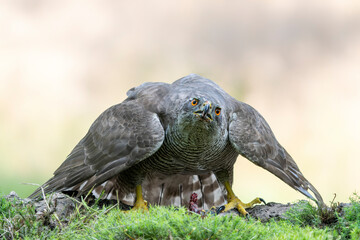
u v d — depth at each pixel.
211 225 5.96
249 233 6.04
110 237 5.95
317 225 6.93
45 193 7.77
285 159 8.35
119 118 8.15
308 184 8.20
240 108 8.35
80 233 6.34
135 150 7.86
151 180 8.78
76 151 8.45
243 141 8.04
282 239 6.03
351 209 6.81
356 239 6.20
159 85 8.52
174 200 8.88
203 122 7.61
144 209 8.00
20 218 6.65
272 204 7.90
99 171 8.00
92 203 8.05
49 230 6.50
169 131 7.97
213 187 8.92
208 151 7.98
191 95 7.80
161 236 5.86
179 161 8.16
